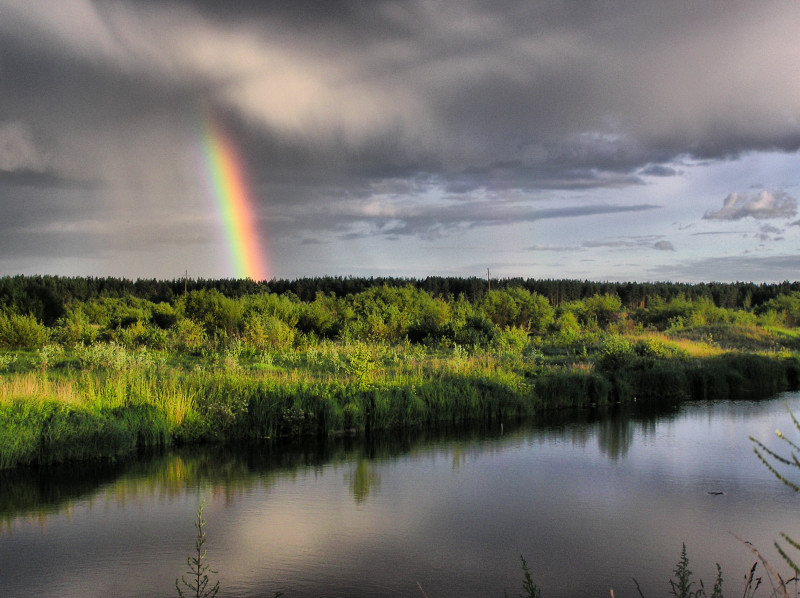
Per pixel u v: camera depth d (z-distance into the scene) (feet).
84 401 46.52
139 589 23.98
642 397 72.49
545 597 23.65
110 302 178.81
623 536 29.91
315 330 133.49
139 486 37.24
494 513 33.06
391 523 31.50
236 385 53.42
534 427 55.16
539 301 174.60
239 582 24.72
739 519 32.45
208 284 336.29
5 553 27.35
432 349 101.30
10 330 92.22
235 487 37.27
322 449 46.65
